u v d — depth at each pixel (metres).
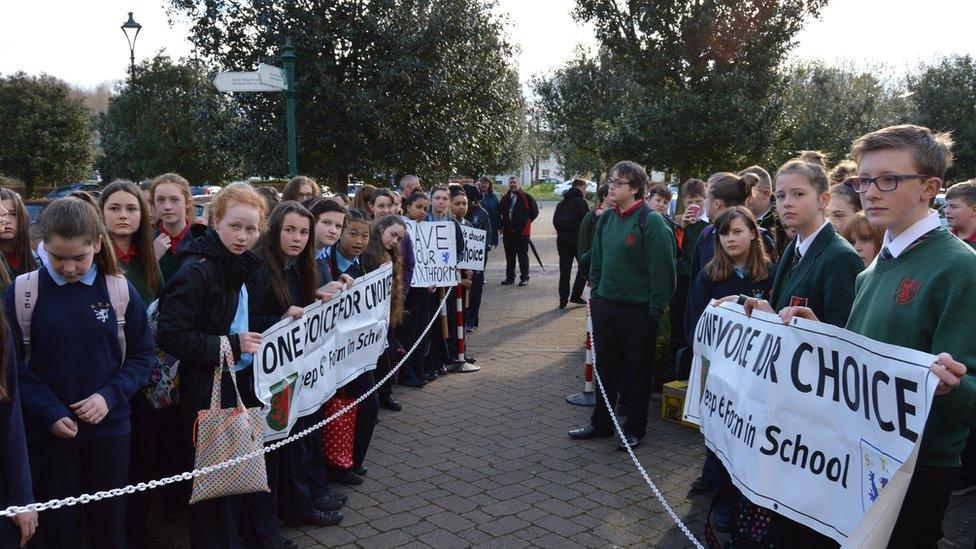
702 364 3.62
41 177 31.17
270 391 3.66
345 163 13.70
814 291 3.37
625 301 5.42
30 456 3.14
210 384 3.38
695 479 4.92
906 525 2.52
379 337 4.89
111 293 3.28
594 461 5.26
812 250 3.43
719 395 3.26
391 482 4.88
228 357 3.29
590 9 17.27
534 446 5.57
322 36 12.84
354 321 4.54
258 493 3.83
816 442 2.58
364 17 13.21
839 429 2.48
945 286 2.33
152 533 4.19
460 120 14.74
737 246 4.61
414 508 4.47
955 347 2.28
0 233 4.00
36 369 3.13
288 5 13.12
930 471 2.46
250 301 3.67
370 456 5.36
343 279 4.43
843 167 5.54
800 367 2.68
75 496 3.20
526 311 11.54
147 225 4.10
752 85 16.44
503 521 4.29
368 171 13.92
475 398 6.88
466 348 9.03
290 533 4.13
